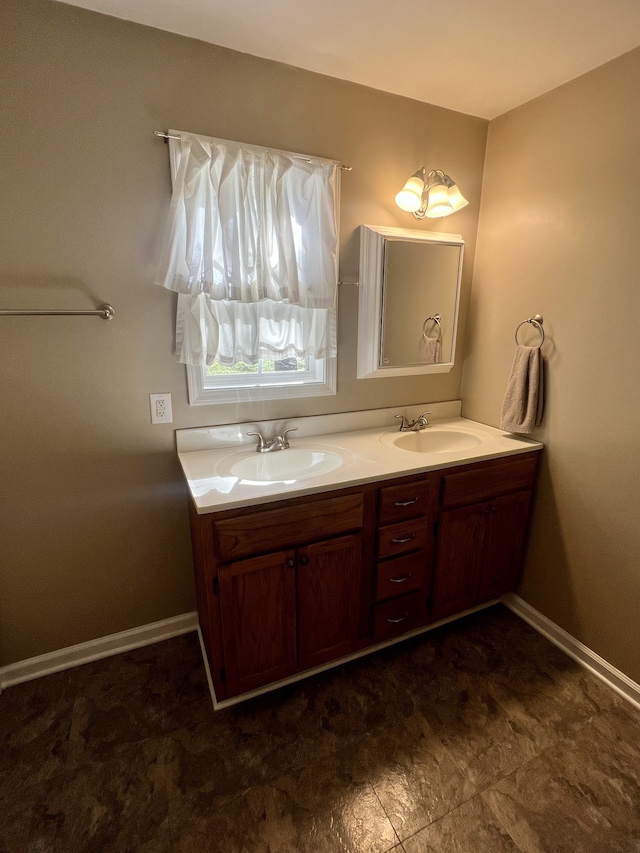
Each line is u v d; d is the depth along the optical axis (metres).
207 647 1.65
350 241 1.84
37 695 1.58
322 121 1.67
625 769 1.34
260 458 1.75
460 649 1.84
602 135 1.53
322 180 1.63
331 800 1.24
